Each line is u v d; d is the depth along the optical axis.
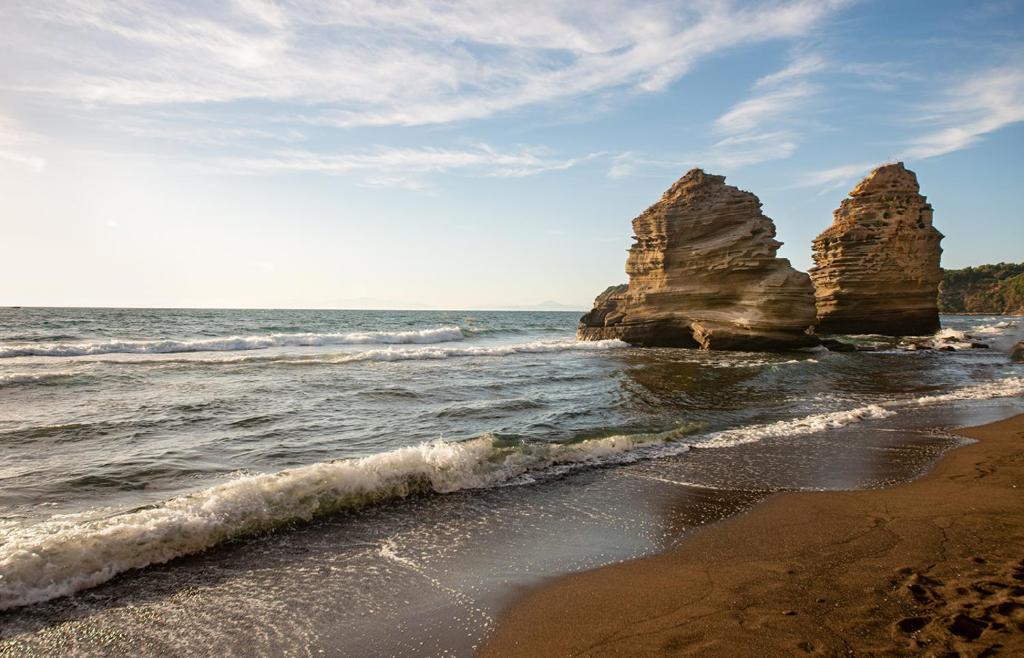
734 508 8.30
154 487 8.96
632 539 7.16
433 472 9.27
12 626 5.10
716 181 40.38
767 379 23.08
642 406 16.84
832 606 5.06
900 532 6.96
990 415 15.51
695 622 4.91
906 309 48.19
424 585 5.91
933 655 4.15
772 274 36.88
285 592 5.77
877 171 49.47
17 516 7.61
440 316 132.88
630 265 42.72
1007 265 161.00
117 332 44.34
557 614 5.21
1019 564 5.81
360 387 18.78
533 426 13.84
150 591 5.77
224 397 16.53
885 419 15.05
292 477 8.16
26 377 18.66
